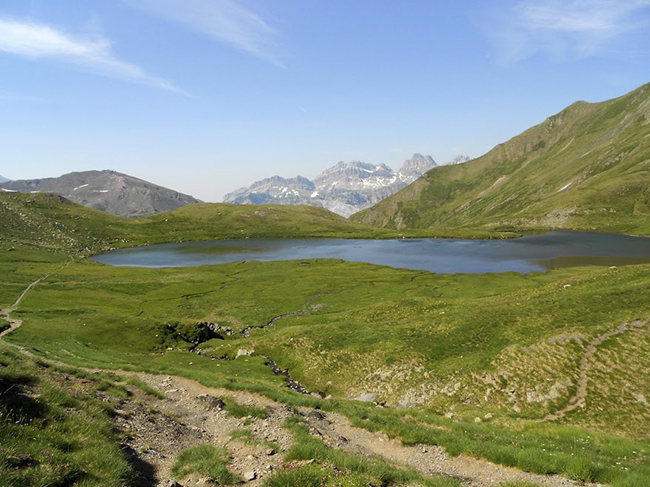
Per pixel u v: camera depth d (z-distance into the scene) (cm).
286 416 2419
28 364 2222
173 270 15125
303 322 7969
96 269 14700
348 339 5800
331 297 10519
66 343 5347
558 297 5747
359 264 15825
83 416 1667
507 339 4762
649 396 3294
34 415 1476
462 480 1734
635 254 16025
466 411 3691
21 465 1112
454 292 10481
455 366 4456
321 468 1466
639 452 2344
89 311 7888
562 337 4316
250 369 5156
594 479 1734
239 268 15525
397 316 7406
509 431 2931
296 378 5072
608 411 3275
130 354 5612
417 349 5047
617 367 3694
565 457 1927
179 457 1622
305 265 15950
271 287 11900
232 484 1388
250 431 2053
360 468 1480
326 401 3106
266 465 1570
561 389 3647
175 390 3086
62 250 19612
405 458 1991
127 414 2033
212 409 2594
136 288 11544
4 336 5356
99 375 2984
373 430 2362
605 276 6694
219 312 9156
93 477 1203
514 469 1841
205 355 6131
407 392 4272
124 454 1498
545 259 15900
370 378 4697
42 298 9231
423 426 2580
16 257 15488
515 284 11169
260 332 7475
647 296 4822
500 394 3850
